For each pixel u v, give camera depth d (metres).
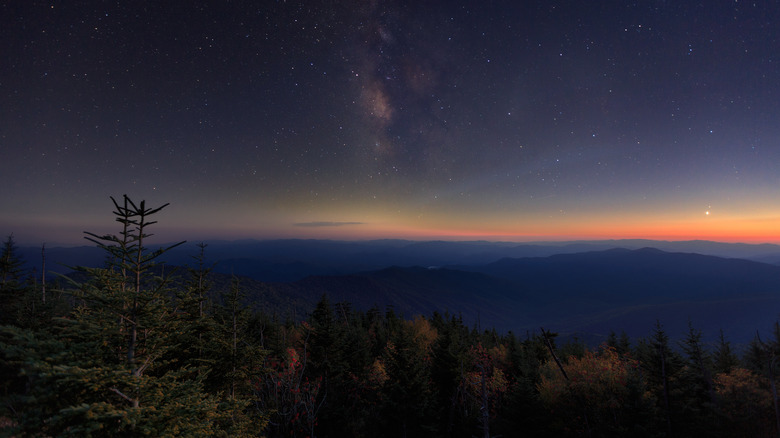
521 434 30.48
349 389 37.41
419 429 30.39
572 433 30.36
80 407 7.37
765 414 29.44
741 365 44.03
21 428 7.16
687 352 41.16
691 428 29.41
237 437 12.15
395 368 31.50
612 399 29.50
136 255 9.66
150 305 9.87
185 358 15.87
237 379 17.45
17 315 22.97
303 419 26.42
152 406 8.94
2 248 28.27
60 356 7.83
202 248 18.61
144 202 9.27
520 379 32.53
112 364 8.87
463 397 33.88
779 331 30.89
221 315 18.75
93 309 9.37
